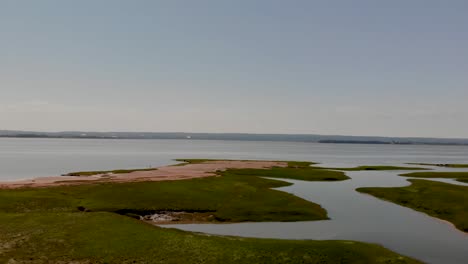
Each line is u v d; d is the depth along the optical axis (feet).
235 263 103.76
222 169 338.54
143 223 135.95
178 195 192.44
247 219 162.40
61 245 112.88
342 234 142.51
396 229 150.30
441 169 412.98
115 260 104.06
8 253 106.83
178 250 110.73
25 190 196.13
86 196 185.68
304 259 107.14
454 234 144.05
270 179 274.57
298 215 168.04
